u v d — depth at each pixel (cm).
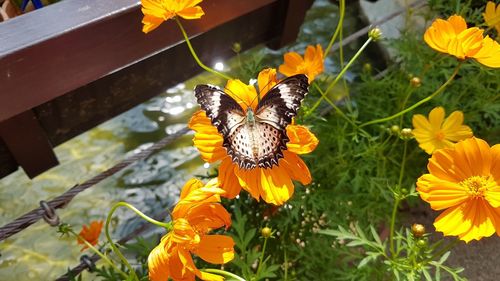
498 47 26
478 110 44
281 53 69
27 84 33
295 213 38
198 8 26
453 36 27
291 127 23
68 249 54
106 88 42
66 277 36
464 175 23
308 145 23
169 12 25
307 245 41
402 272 31
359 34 48
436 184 23
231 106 22
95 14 33
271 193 23
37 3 39
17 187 58
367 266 36
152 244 36
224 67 67
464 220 23
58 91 35
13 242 55
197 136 23
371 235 42
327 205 40
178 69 46
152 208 58
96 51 34
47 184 59
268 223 41
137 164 61
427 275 30
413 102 47
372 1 66
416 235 28
